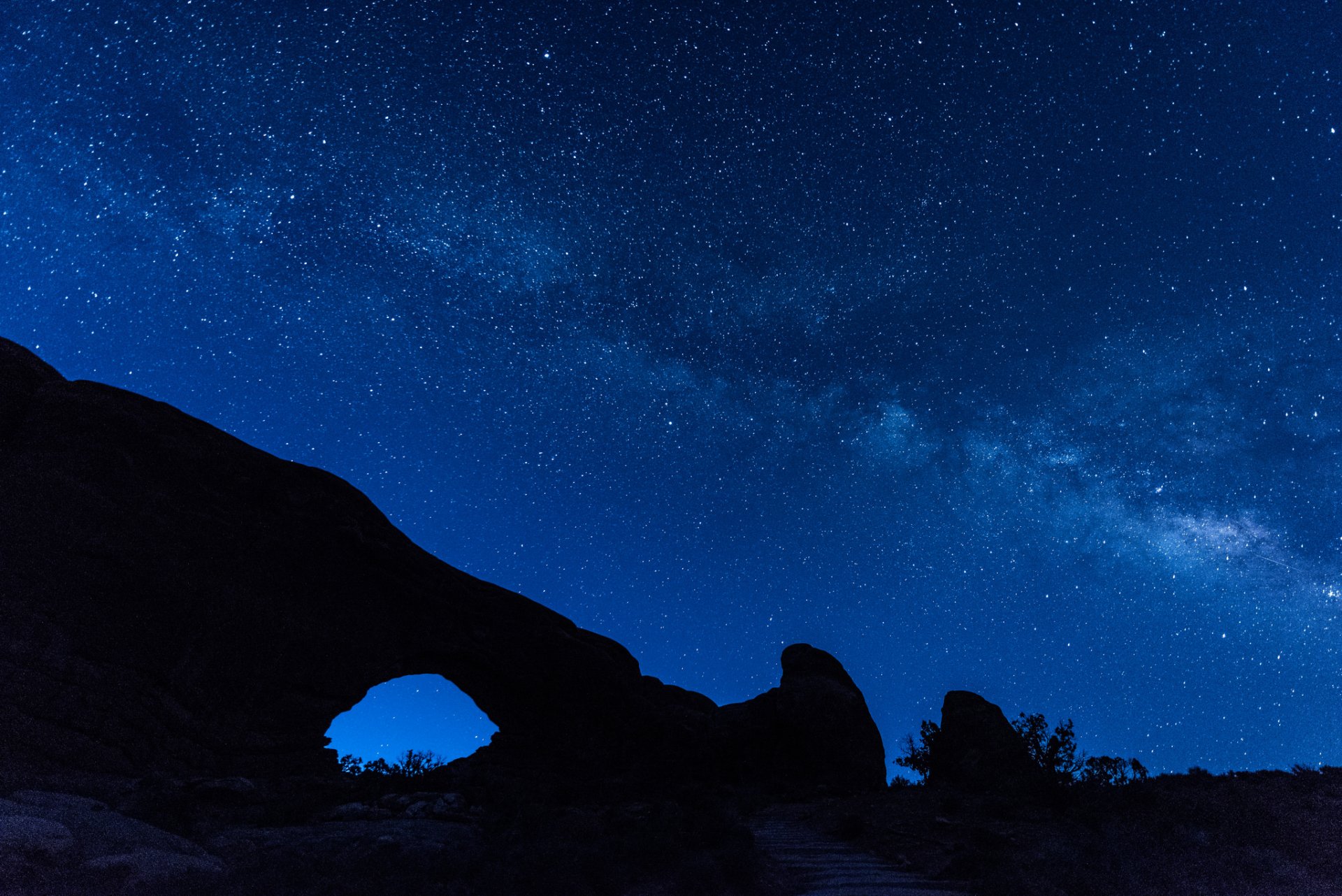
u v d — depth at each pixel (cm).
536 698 2323
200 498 1750
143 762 1442
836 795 2348
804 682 2866
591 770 2298
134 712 1469
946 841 1316
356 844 1063
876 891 1007
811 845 1361
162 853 898
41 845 804
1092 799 1566
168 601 1595
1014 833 1341
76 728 1384
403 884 877
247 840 1070
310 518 1934
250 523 1812
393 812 1380
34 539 1486
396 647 2036
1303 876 1083
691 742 2516
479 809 1452
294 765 1708
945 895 991
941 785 2239
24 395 1667
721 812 1503
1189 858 1153
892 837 1409
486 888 902
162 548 1627
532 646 2361
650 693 2717
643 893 978
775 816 1828
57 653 1417
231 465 1855
